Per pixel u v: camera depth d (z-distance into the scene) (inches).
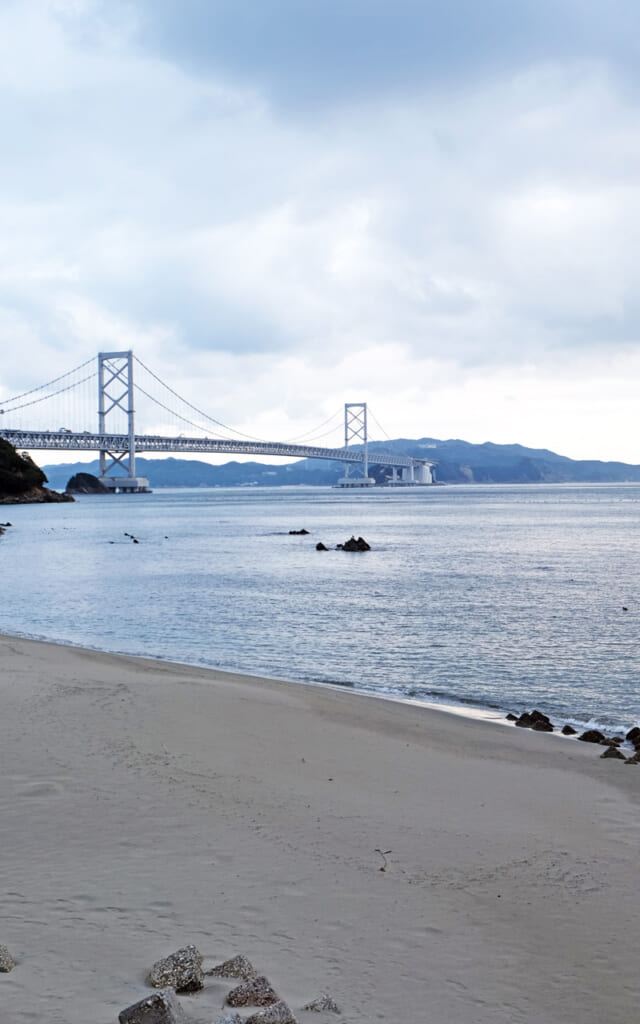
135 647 863.7
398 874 251.0
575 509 5201.8
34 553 2236.7
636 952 206.2
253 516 4500.5
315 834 281.9
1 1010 165.2
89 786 323.9
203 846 266.1
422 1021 170.7
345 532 3147.1
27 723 422.9
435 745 434.0
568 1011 177.9
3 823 282.2
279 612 1129.4
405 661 781.3
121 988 176.4
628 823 308.2
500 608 1156.5
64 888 230.8
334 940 206.7
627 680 695.1
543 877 252.8
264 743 405.4
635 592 1333.7
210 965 189.8
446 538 2783.0
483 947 206.5
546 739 475.8
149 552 2268.7
